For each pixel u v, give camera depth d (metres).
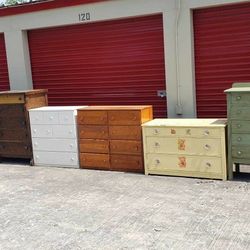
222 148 5.79
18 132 7.50
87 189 5.84
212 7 7.17
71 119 6.94
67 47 8.70
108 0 7.88
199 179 6.00
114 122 6.59
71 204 5.25
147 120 6.61
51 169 7.14
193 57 7.44
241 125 5.67
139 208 4.96
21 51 9.04
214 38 7.28
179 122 6.29
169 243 3.98
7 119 7.56
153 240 4.07
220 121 6.12
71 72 8.77
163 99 7.93
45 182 6.34
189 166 6.06
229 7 7.07
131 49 8.03
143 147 6.38
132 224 4.49
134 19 7.88
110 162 6.77
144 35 7.85
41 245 4.13
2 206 5.32
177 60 7.46
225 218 4.50
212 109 7.54
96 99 8.63
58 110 7.01
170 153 6.17
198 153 5.96
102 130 6.71
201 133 5.88
